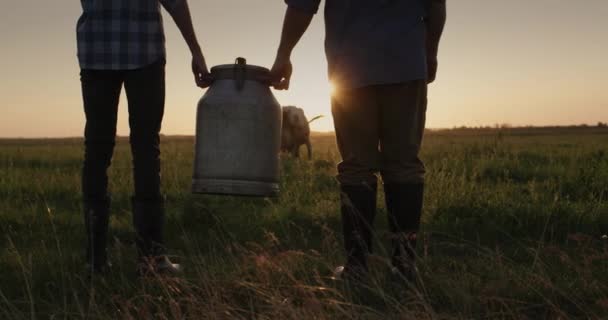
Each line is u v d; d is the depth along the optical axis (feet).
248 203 22.98
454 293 10.40
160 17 12.33
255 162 11.87
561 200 20.18
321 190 25.91
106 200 12.64
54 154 58.13
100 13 11.93
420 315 9.39
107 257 13.02
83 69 12.16
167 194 25.77
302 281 11.18
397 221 11.34
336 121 11.31
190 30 12.11
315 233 17.84
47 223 19.27
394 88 10.89
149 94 12.17
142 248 12.37
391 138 11.09
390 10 10.87
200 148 11.98
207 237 17.25
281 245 15.62
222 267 12.28
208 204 22.39
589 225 17.70
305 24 11.17
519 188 25.20
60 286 11.69
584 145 72.95
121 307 10.26
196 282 11.43
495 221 18.26
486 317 9.66
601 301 9.64
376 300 10.43
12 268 13.30
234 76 11.96
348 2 10.90
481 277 11.98
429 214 19.26
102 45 11.93
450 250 15.16
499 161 36.32
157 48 12.19
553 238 16.58
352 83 10.88
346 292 10.57
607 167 26.81
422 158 42.93
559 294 10.75
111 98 12.34
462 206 19.98
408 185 11.17
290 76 11.91
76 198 25.30
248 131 11.80
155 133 12.40
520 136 159.22
